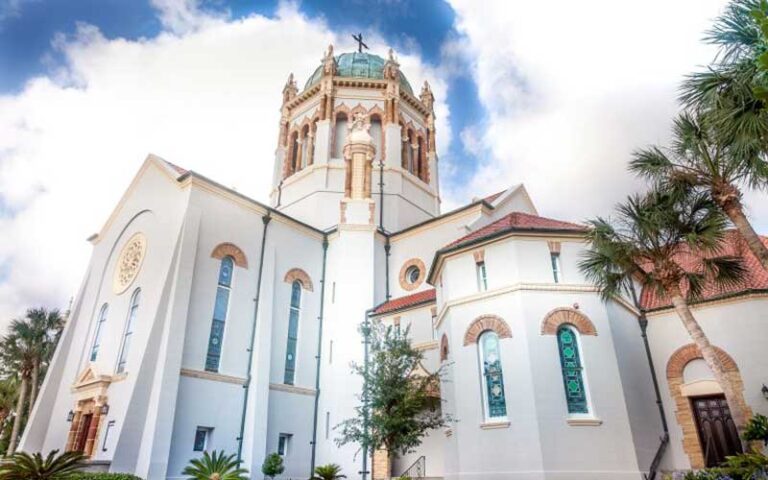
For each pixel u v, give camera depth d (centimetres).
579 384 1741
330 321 2852
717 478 1320
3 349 4178
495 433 1719
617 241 1628
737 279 1675
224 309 2459
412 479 2064
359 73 4091
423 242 3055
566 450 1608
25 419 4653
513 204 3216
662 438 1873
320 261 3078
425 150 4106
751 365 1816
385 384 1958
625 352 1861
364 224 3064
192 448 2095
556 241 1958
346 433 2053
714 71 1245
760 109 1178
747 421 1488
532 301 1838
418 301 2556
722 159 1451
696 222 1577
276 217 2881
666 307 2048
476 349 1888
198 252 2411
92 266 3041
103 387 2248
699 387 1895
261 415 2336
